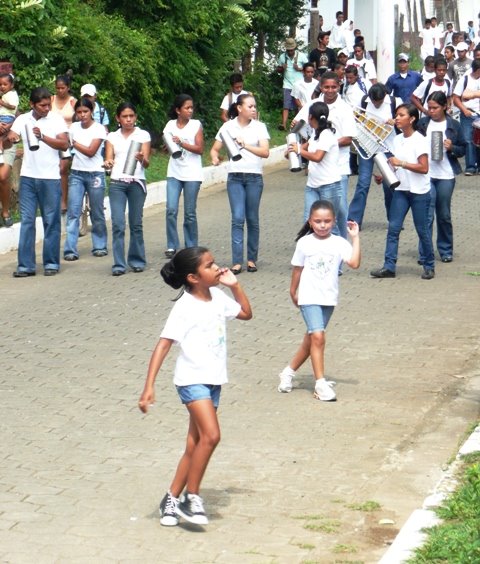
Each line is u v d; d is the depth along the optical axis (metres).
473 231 17.41
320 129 13.97
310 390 10.21
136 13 23.20
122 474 8.23
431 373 10.71
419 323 12.39
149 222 18.56
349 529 7.30
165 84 23.36
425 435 9.11
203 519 7.23
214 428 7.15
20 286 14.23
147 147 14.80
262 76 28.64
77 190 15.71
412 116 14.08
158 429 9.19
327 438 9.01
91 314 12.80
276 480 8.13
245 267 15.06
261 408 9.70
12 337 11.83
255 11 27.70
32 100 14.49
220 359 7.31
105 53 21.00
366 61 26.95
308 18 34.53
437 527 6.98
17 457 8.55
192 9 23.27
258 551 6.96
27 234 14.69
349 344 11.61
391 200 14.45
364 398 9.98
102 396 9.98
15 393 10.04
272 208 19.47
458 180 22.12
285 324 12.36
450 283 14.23
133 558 6.86
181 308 7.24
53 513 7.52
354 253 9.73
